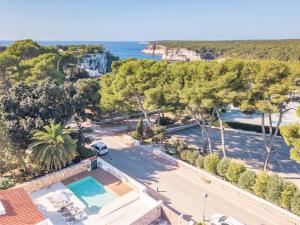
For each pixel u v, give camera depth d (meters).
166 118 39.25
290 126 18.55
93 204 19.22
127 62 31.05
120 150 29.27
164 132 32.53
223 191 21.44
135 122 39.69
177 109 27.58
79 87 36.00
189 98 23.61
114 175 23.52
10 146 20.75
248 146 31.86
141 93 29.62
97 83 38.97
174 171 24.61
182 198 20.36
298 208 17.42
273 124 38.53
